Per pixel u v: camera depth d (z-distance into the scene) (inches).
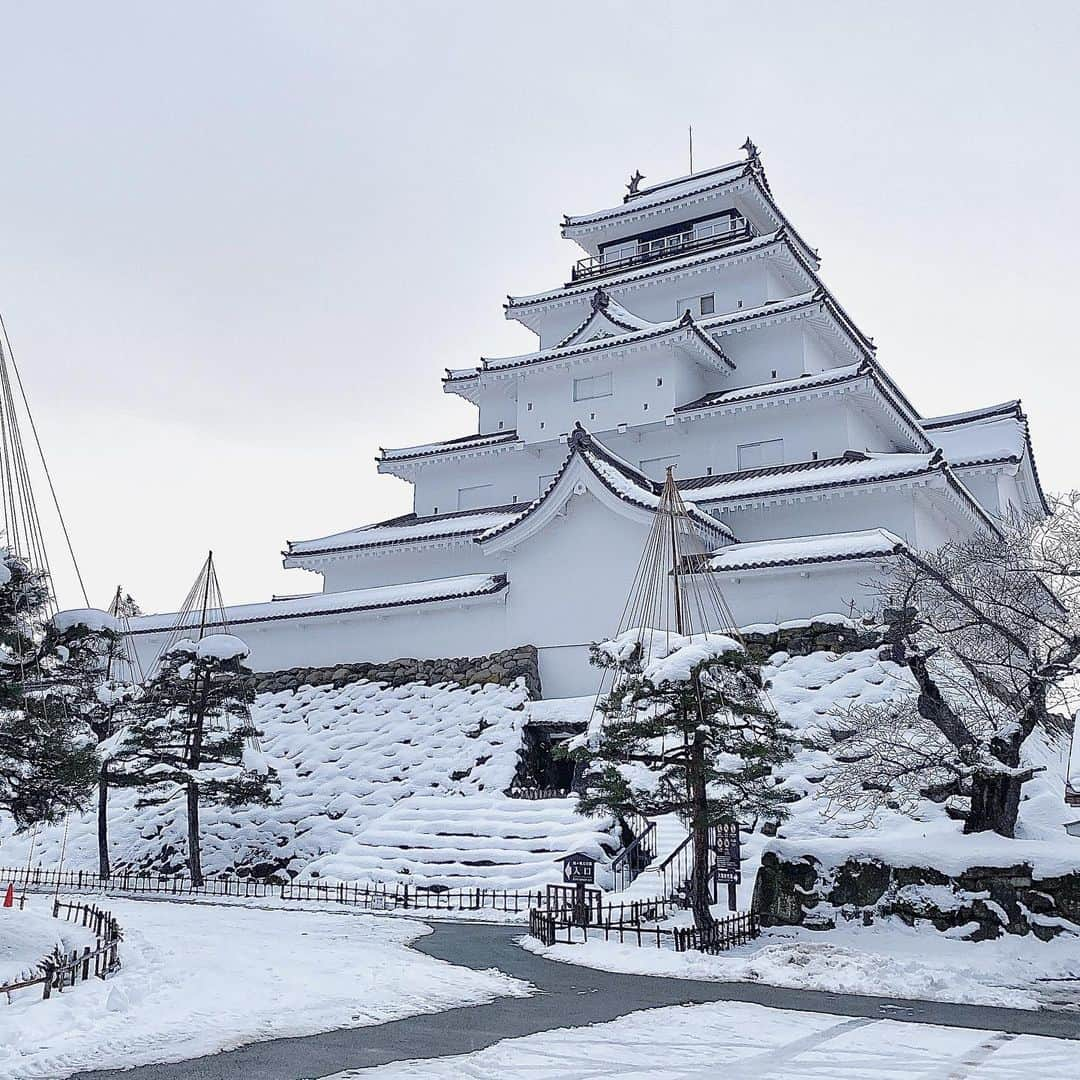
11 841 1501.0
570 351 1855.3
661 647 813.2
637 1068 402.0
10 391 577.0
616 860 999.6
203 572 1652.3
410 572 1889.8
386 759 1406.3
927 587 920.3
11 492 572.1
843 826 979.3
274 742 1524.4
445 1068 397.1
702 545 1462.8
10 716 708.7
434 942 783.7
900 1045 450.0
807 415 1689.2
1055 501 898.1
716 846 888.3
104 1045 434.6
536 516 1568.7
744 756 761.0
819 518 1531.7
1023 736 798.5
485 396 2106.3
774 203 2185.0
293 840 1296.8
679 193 2160.4
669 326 1765.5
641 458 1825.8
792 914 800.9
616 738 771.4
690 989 592.7
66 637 709.3
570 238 2315.5
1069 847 762.8
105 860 1286.9
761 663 829.2
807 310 1780.3
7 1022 466.3
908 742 873.5
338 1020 493.7
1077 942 705.6
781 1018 508.1
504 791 1267.2
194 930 837.8
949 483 1456.7
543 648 1534.2
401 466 2065.7
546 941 764.0
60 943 711.7
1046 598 870.4
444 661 1585.9
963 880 757.3
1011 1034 477.1
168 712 1296.8
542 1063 408.2
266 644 1790.1
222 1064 402.6
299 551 1968.5
